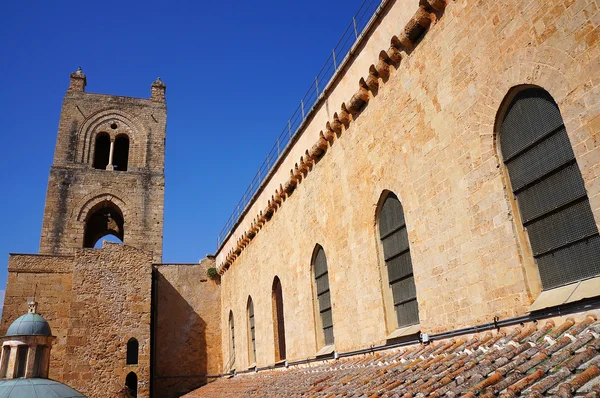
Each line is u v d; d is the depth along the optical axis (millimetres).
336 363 15867
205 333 34281
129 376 28297
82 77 43375
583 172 7785
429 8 11852
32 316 21344
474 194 10227
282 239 22359
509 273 9234
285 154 21688
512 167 9508
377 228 14492
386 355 13234
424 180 11945
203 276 35719
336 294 16672
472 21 10500
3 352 20344
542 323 8461
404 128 12969
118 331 28922
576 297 7793
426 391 7969
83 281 29312
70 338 27906
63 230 37531
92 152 41031
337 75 16484
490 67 9891
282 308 22891
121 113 43031
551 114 8680
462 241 10516
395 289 13734
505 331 9195
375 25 14258
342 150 16688
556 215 8625
